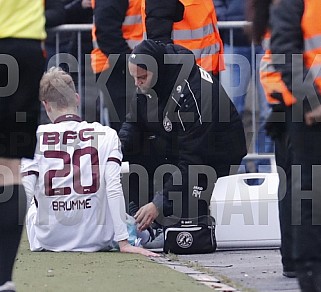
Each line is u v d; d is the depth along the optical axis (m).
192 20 24.98
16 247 14.88
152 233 22.11
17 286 16.39
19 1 14.77
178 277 17.48
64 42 27.73
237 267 19.22
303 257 14.13
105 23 26.03
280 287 16.78
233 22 27.30
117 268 18.55
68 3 28.17
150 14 24.12
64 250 21.27
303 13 14.02
